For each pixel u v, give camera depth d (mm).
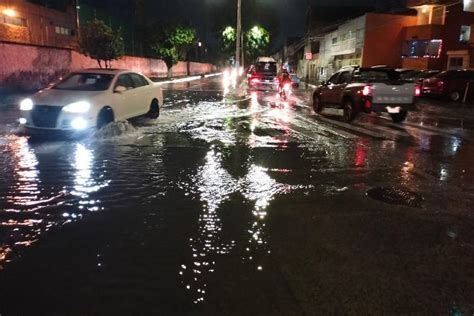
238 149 8867
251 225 4766
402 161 8148
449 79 22500
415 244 4352
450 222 4992
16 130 10492
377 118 15141
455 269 3840
